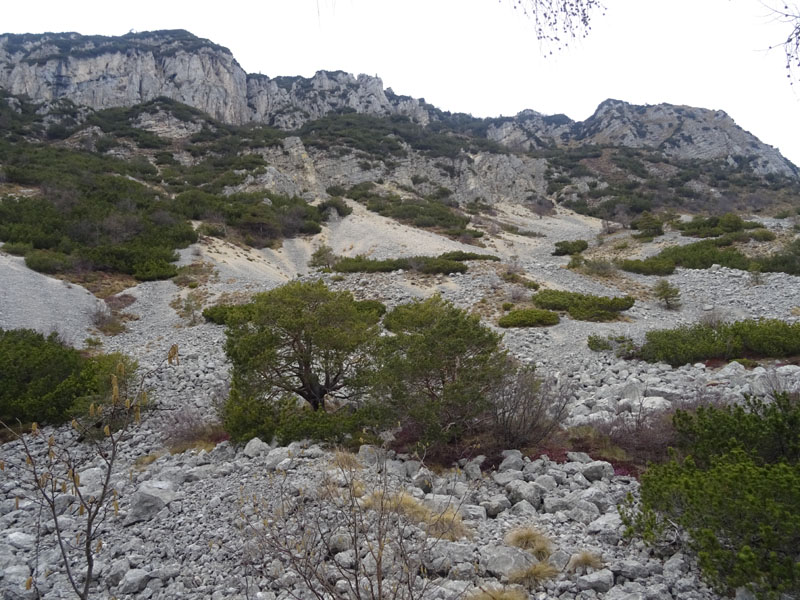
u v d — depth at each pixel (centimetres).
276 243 4497
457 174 8388
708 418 648
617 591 404
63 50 10638
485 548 481
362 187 7119
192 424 1045
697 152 11856
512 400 790
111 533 635
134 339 2192
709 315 1997
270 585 459
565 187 8212
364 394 995
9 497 807
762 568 381
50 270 2844
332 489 586
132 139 7544
